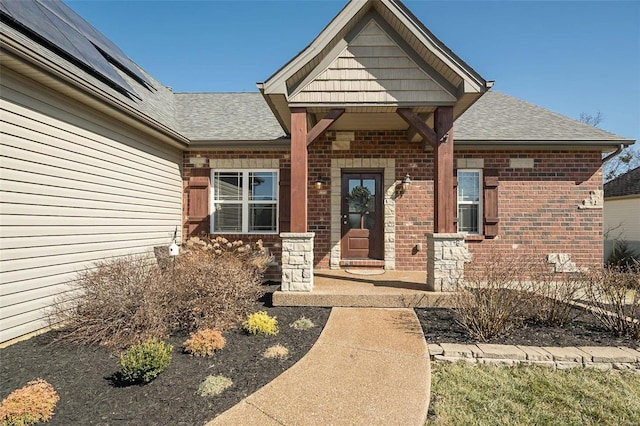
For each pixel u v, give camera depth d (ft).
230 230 28.40
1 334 13.37
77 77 15.57
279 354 12.22
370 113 22.63
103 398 9.29
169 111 30.89
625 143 25.62
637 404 9.78
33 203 14.82
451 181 19.43
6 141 13.65
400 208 26.99
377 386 10.13
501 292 15.30
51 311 15.42
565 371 11.85
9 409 7.93
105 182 19.27
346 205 27.81
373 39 19.58
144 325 13.83
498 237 26.89
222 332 14.65
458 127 28.60
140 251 22.54
